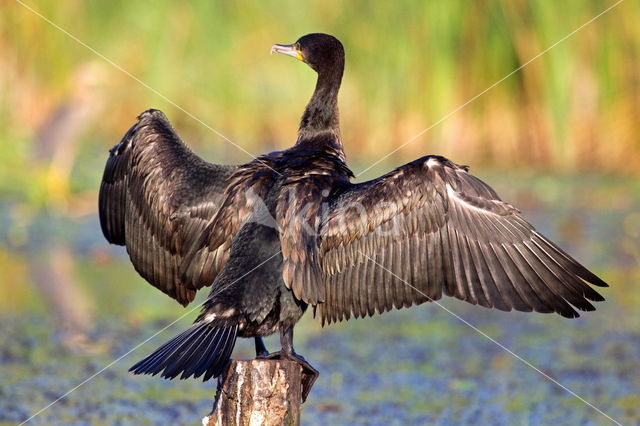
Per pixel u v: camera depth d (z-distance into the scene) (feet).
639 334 41.37
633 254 51.06
